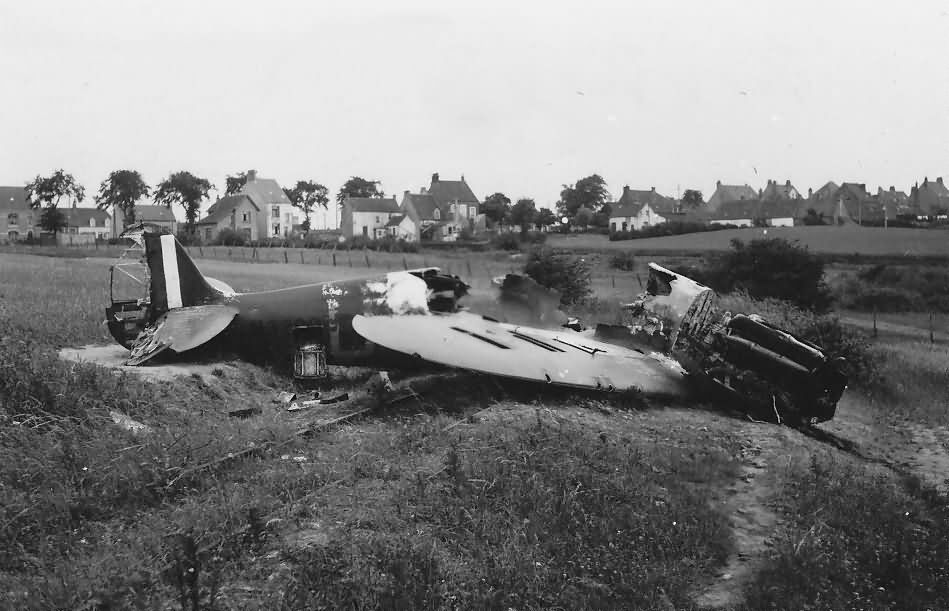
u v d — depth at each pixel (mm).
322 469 8430
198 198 83500
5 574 6266
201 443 8750
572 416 11219
